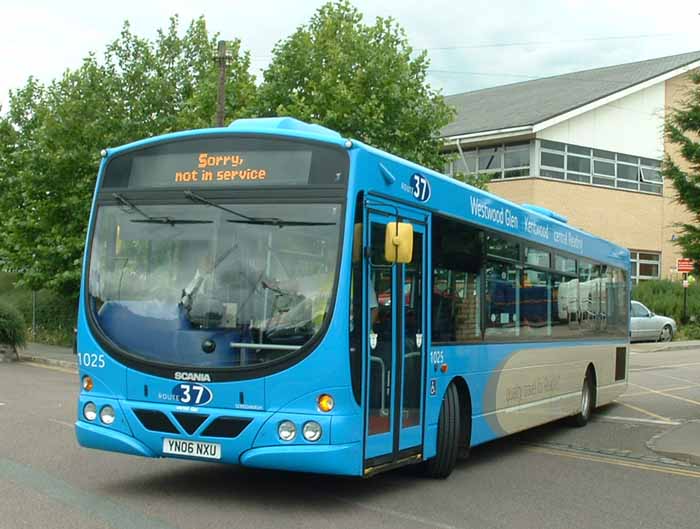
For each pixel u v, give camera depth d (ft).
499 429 36.58
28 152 93.91
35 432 39.11
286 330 24.94
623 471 35.73
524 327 39.60
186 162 27.07
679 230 50.88
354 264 25.54
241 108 89.81
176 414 25.43
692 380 78.89
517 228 38.88
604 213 138.10
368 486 30.14
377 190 26.99
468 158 137.69
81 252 94.63
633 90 138.62
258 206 26.08
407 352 28.73
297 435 24.52
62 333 110.22
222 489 28.48
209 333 25.43
